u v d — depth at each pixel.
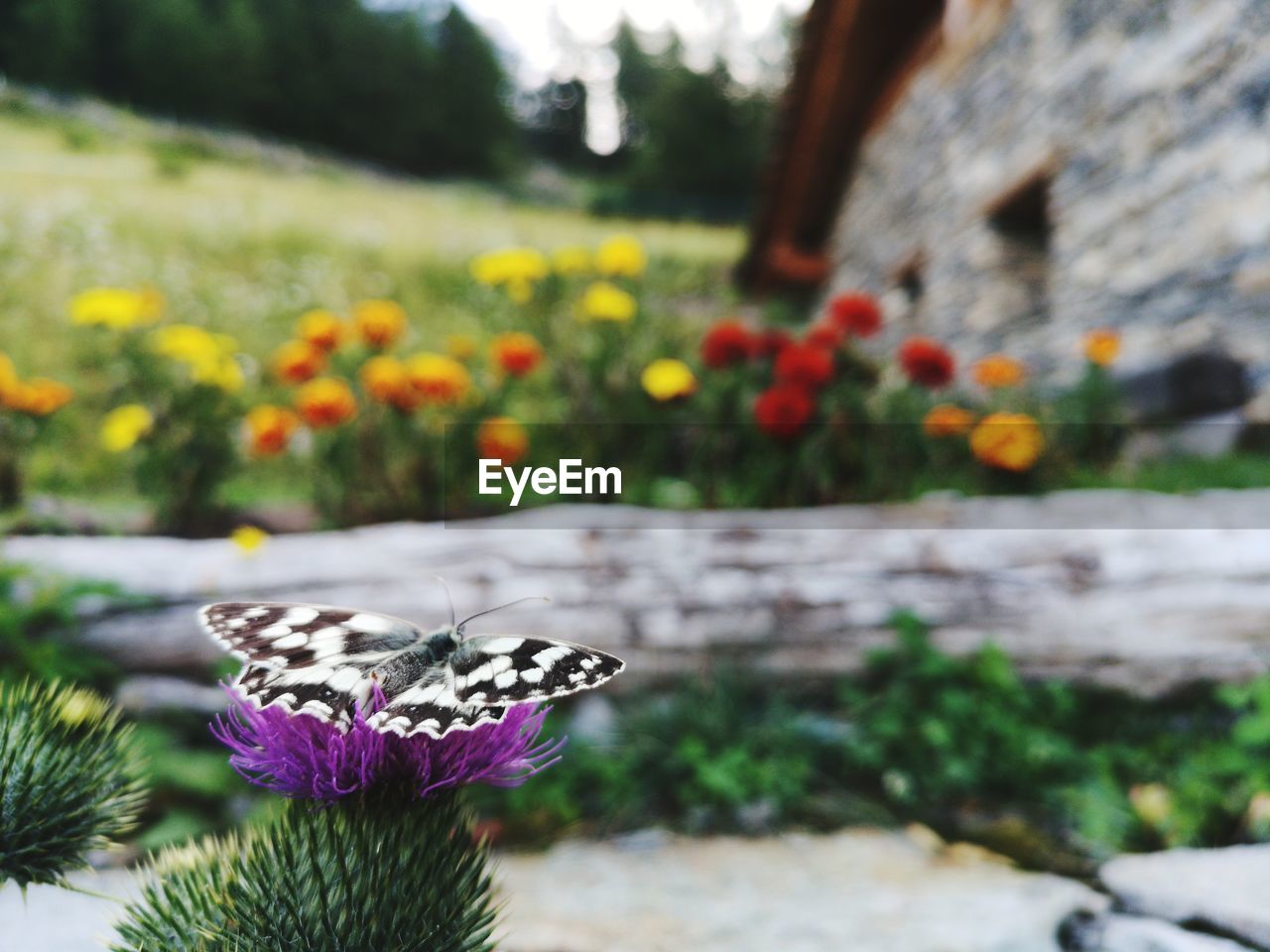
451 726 1.22
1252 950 1.77
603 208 32.94
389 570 3.49
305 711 1.25
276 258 12.28
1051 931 2.09
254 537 3.42
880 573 3.47
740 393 4.57
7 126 21.58
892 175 10.05
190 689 3.21
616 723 3.23
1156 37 5.17
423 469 4.85
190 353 4.41
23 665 2.98
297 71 44.22
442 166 49.00
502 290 5.18
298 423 4.93
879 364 5.05
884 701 3.21
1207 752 2.85
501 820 2.89
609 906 2.31
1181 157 4.96
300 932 1.29
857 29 9.58
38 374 6.68
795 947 2.06
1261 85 4.35
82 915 1.82
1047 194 6.56
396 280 12.35
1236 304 4.50
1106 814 2.63
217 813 2.76
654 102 41.78
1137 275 5.35
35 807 1.43
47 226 10.83
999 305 7.25
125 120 27.05
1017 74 6.92
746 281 15.53
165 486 4.59
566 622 3.38
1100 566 3.37
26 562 3.24
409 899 1.32
